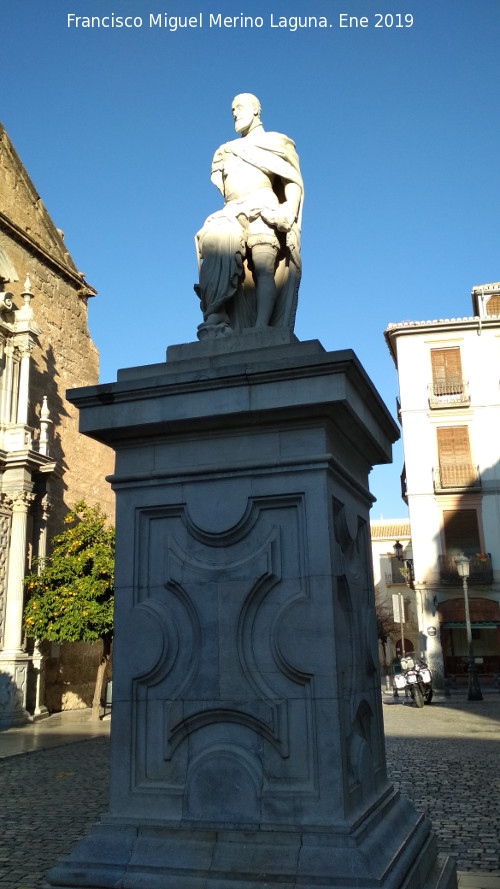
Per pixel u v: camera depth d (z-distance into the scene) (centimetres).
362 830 350
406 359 3117
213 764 369
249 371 398
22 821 671
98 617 1620
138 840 364
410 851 382
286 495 394
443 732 1336
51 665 2025
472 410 3023
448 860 445
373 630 469
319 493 388
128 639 403
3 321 1933
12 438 1912
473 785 806
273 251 498
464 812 668
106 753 1142
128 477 424
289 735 364
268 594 388
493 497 2938
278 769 362
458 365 3077
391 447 531
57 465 2039
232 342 457
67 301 2453
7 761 1073
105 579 1678
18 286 2180
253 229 503
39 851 555
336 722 356
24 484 1872
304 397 388
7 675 1730
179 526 416
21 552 1842
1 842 588
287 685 371
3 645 1775
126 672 398
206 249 496
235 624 385
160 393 417
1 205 2169
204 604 394
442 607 2877
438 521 2958
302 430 402
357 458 482
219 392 406
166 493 418
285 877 330
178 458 422
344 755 362
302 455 396
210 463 414
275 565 387
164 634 396
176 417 411
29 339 2000
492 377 3045
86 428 427
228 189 530
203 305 506
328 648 366
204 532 403
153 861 352
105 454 2509
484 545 2906
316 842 340
